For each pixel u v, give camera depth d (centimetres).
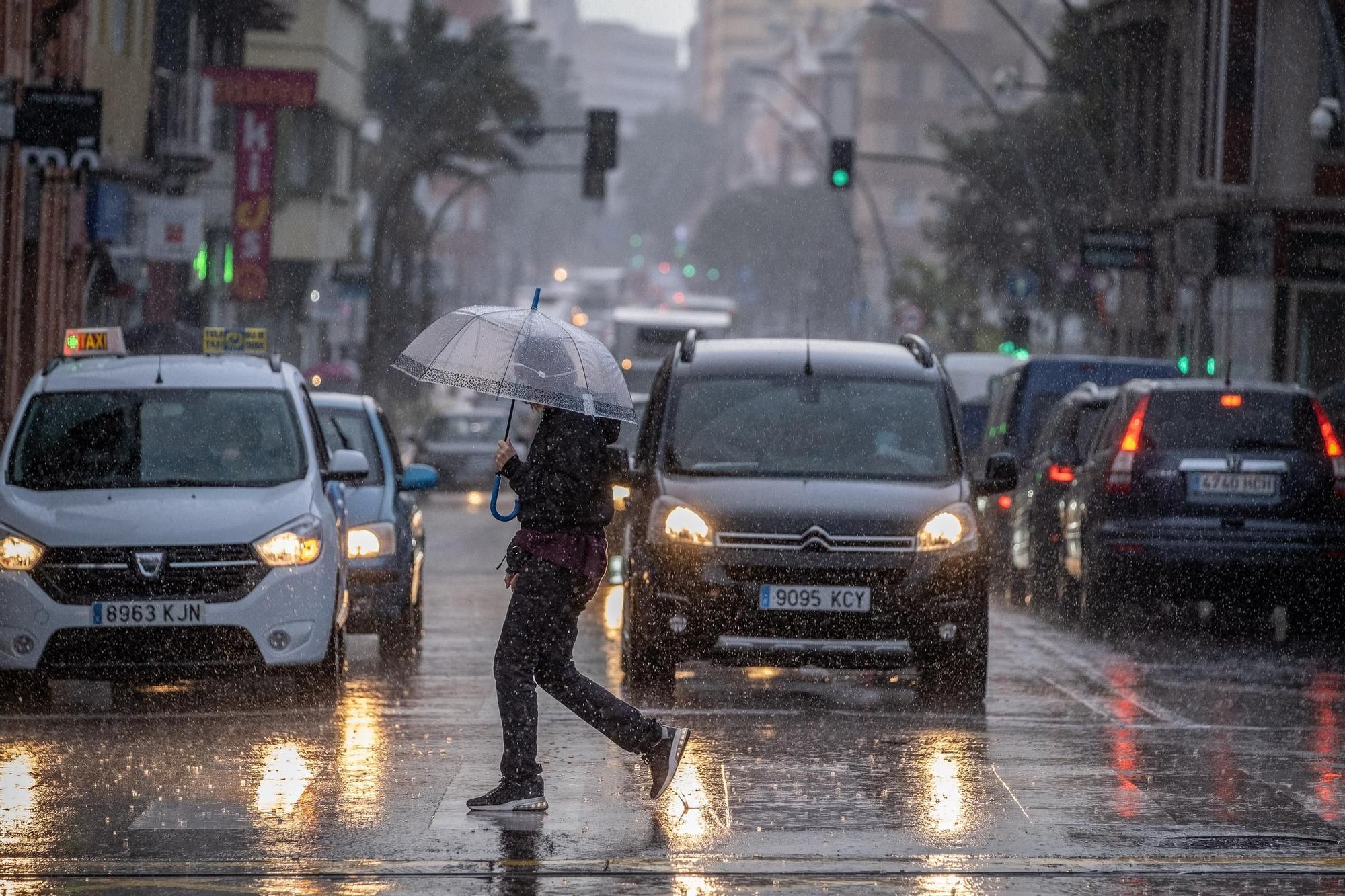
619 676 3438
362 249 17188
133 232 9231
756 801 2258
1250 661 3881
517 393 2200
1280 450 4316
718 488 3194
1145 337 11862
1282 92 9488
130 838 2053
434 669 3594
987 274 15538
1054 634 4428
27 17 7538
